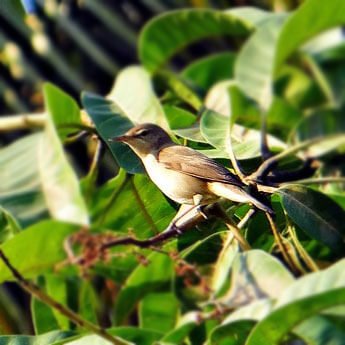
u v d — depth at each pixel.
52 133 8.96
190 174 9.66
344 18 12.31
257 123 12.18
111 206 10.09
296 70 15.30
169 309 11.16
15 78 16.69
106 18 16.84
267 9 16.55
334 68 15.09
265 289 9.77
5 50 16.80
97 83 16.66
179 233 9.09
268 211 9.01
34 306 11.20
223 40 16.59
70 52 16.80
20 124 12.00
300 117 13.29
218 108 12.16
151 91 10.95
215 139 9.91
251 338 8.97
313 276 8.74
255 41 12.61
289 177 11.05
